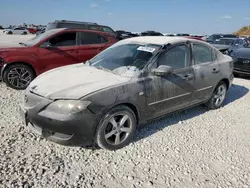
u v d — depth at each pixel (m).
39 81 3.70
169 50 4.20
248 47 10.36
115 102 3.37
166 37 4.73
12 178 2.78
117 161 3.27
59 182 2.79
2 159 3.12
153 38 4.63
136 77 3.71
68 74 3.86
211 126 4.55
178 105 4.42
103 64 4.30
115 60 4.25
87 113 3.13
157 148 3.64
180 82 4.28
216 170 3.20
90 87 3.31
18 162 3.09
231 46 12.63
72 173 2.96
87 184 2.79
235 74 9.52
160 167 3.18
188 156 3.48
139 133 4.09
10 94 5.86
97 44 7.54
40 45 6.62
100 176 2.94
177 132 4.21
